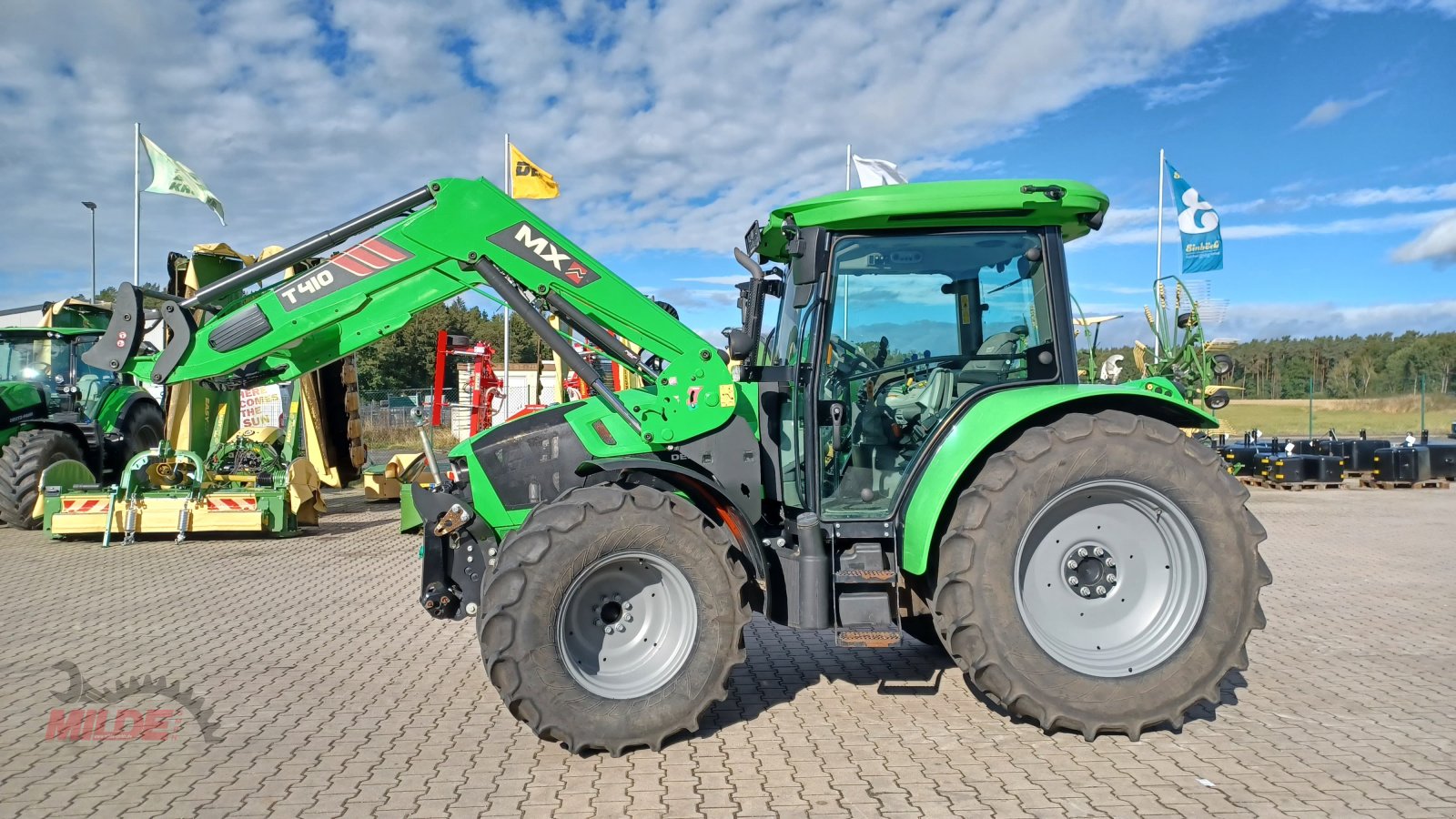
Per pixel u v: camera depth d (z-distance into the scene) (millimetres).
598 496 3994
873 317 4520
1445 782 3615
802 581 4133
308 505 10914
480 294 4633
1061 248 4527
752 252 5062
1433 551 9375
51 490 9914
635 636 4102
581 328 4605
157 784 3668
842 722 4387
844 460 4477
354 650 5707
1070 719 4004
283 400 13906
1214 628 4078
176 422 11383
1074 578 4207
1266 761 3848
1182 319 11562
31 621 6441
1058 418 4391
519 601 3812
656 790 3586
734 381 4598
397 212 4492
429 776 3734
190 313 4473
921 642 5879
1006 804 3438
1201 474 4113
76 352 12094
